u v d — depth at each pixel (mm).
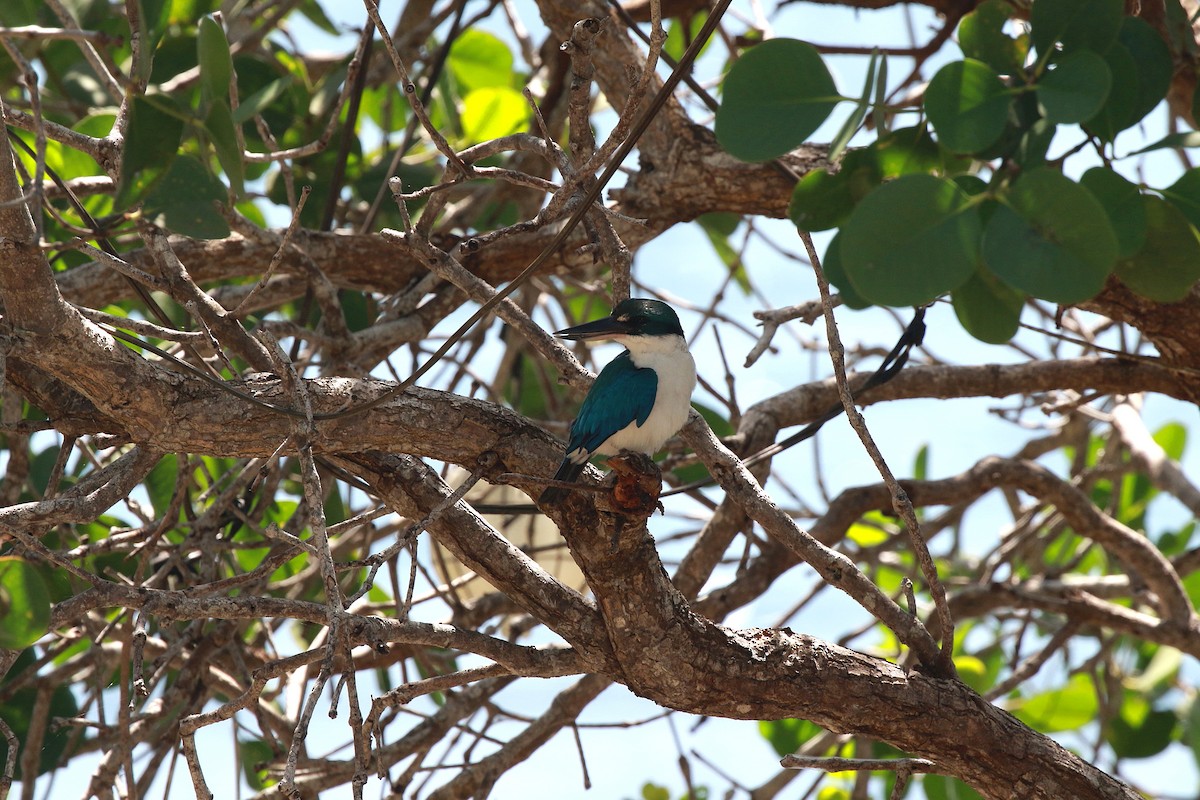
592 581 8312
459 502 8656
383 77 14547
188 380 7863
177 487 9594
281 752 10742
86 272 11195
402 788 10508
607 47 11672
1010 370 12680
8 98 12742
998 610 15758
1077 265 6512
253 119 13586
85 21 13969
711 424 14469
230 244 11797
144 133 7730
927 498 13180
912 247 6773
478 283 9383
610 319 9758
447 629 8328
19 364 8211
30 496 12086
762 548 12406
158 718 10617
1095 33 7559
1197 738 15586
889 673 8852
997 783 8930
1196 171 7672
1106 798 8820
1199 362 10539
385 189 13445
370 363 11578
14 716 11875
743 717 8852
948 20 12719
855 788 13109
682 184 11570
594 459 10008
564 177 8617
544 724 11500
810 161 11344
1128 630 13242
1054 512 16031
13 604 7504
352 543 13180
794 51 7699
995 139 7254
